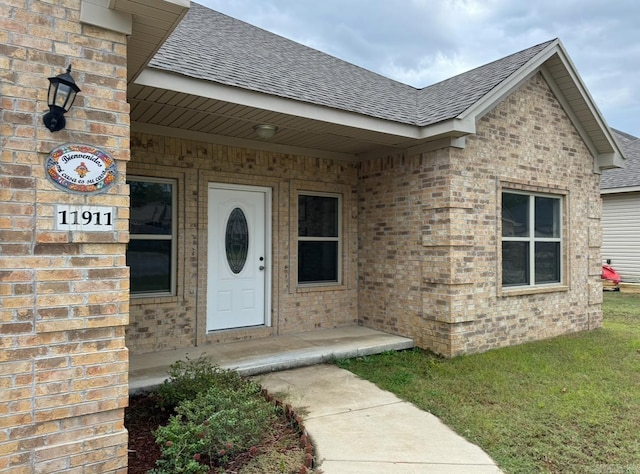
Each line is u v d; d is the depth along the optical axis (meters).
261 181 6.56
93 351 2.77
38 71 2.64
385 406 4.26
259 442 3.36
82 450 2.73
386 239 7.02
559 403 4.36
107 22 2.86
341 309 7.38
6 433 2.51
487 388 4.78
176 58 4.66
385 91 7.61
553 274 7.66
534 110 7.12
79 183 2.75
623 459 3.29
